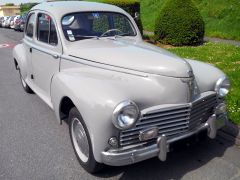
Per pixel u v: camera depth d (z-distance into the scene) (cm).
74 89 353
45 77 503
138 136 329
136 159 327
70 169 392
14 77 861
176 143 353
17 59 637
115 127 316
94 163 354
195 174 373
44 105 614
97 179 370
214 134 376
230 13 1448
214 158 404
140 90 337
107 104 313
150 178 369
